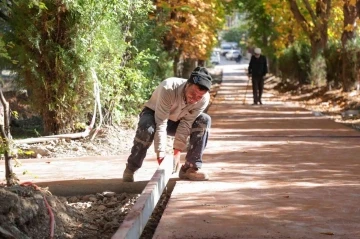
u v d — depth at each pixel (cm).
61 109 1481
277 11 4344
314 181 965
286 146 1388
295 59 4197
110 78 1552
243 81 5544
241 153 1273
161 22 2200
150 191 737
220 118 2173
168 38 2506
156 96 917
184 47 2655
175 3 2466
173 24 2422
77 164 1175
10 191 727
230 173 1029
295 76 4262
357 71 3005
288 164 1130
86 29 1450
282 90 4319
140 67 1780
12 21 1421
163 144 894
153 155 1265
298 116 2262
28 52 1435
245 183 943
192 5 2505
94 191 974
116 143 1446
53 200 791
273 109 2611
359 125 2025
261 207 789
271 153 1275
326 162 1155
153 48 1903
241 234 670
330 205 803
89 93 1493
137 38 1780
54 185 972
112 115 1582
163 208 885
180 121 933
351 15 2992
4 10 1465
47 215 741
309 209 781
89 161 1214
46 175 1056
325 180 973
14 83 1533
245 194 864
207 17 2742
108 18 1482
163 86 888
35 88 1469
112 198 948
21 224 692
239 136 1594
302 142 1466
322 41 3419
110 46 1519
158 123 896
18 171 1102
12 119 1741
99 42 1476
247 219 731
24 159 1273
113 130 1538
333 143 1448
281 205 801
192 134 954
